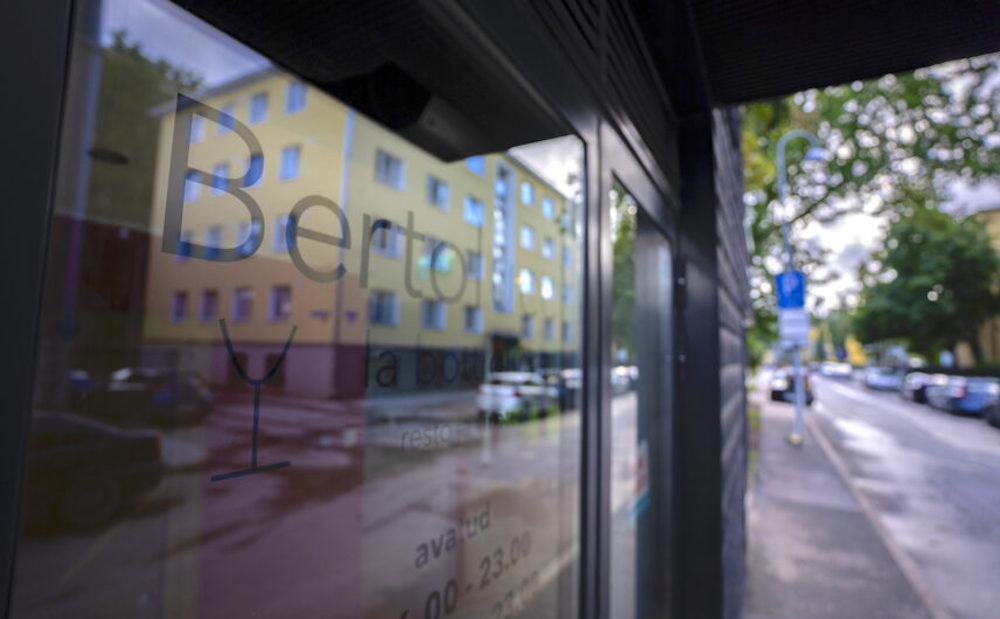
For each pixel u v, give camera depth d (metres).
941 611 3.59
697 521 2.43
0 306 0.39
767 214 15.45
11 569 0.41
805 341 11.34
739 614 3.34
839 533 5.21
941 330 33.06
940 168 14.66
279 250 0.70
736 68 2.48
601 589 1.40
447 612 1.03
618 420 1.99
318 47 0.77
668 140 2.44
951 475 8.48
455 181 1.08
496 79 1.05
